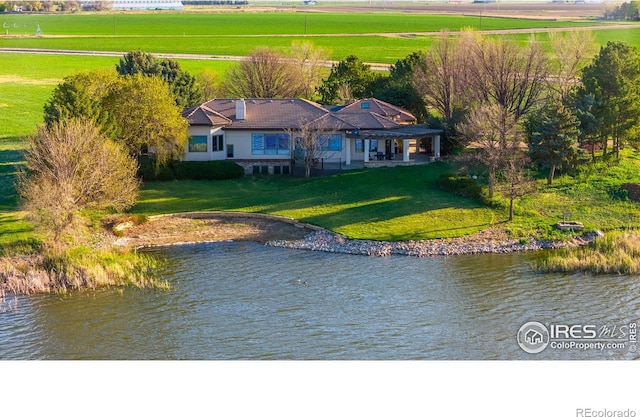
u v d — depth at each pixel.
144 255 56.50
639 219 63.41
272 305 46.81
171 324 43.97
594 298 47.78
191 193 70.06
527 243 59.06
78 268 51.44
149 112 71.19
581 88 78.00
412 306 46.56
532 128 75.12
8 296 48.69
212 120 76.31
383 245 58.19
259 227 62.88
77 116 67.00
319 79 117.44
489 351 39.72
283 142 77.75
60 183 55.47
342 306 46.56
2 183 70.31
